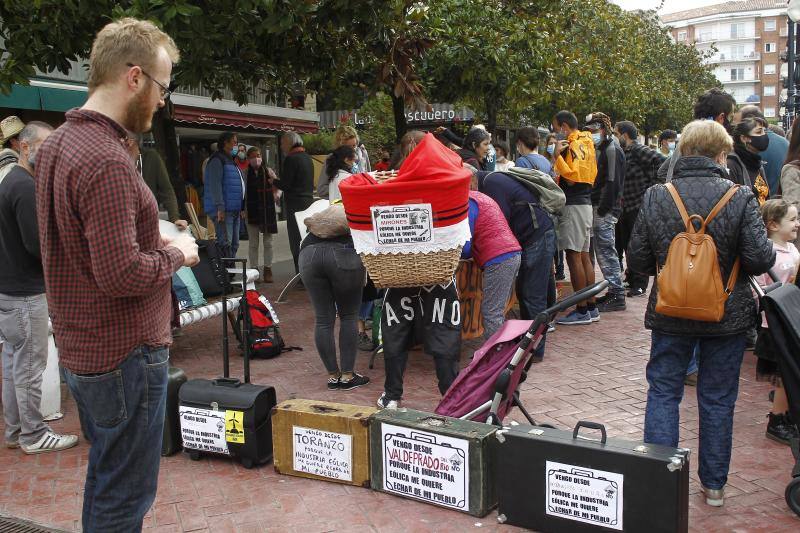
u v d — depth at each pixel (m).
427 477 3.77
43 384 5.11
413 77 8.70
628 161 8.69
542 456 3.40
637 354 6.53
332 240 5.34
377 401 5.28
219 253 6.86
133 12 6.20
